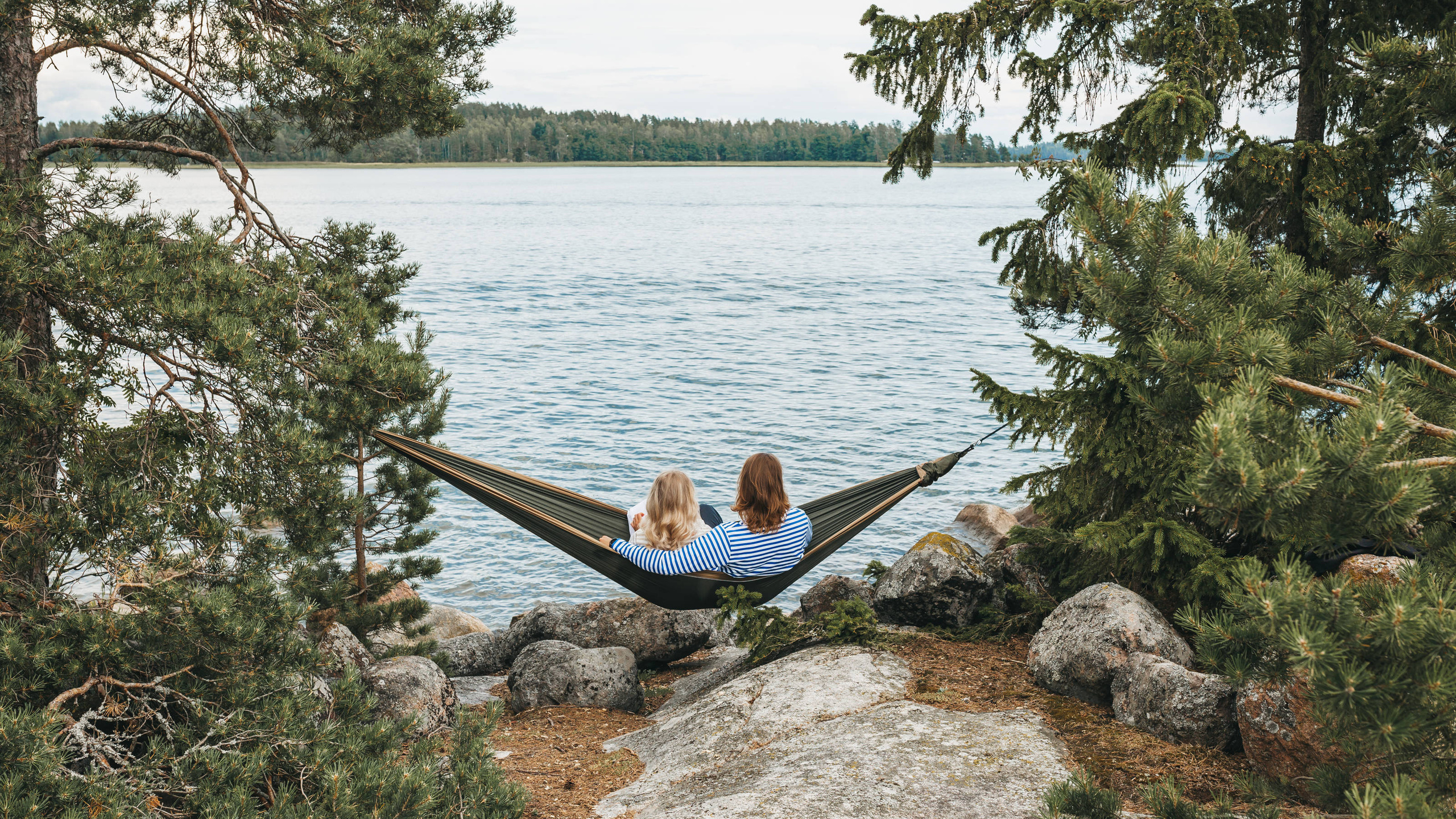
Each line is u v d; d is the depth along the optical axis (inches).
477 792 181.2
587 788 216.7
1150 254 155.6
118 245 216.7
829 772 183.0
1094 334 398.9
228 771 165.5
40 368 213.6
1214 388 129.9
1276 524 119.5
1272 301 154.3
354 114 287.3
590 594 646.5
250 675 188.5
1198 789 172.1
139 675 195.8
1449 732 122.3
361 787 169.6
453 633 539.2
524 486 252.8
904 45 411.5
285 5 287.9
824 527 261.0
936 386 1263.5
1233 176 390.3
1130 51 384.8
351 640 299.3
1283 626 110.6
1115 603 225.9
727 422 1083.3
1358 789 106.2
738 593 241.3
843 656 253.4
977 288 2325.3
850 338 1633.9
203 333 202.4
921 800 170.4
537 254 3186.5
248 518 231.8
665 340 1628.9
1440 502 134.3
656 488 236.8
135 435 232.1
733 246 3563.0
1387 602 109.5
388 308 344.2
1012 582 295.1
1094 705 216.7
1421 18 361.1
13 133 259.4
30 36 262.4
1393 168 335.9
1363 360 174.7
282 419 232.8
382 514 426.3
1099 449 243.0
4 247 205.8
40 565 207.5
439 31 289.9
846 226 4618.6
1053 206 413.1
